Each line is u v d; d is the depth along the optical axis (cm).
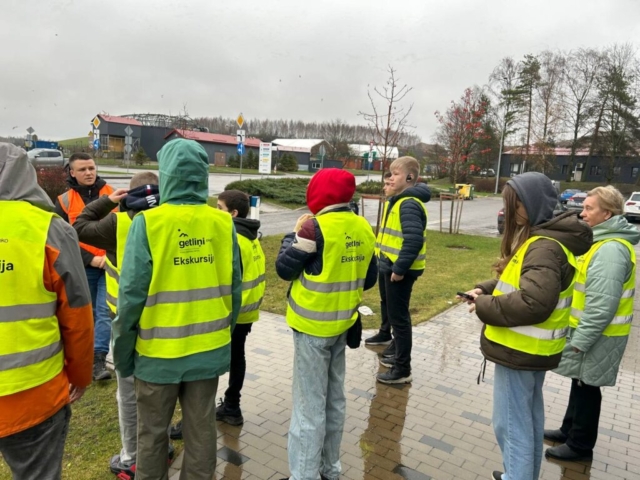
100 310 423
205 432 243
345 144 6981
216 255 246
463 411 395
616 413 409
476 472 313
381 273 481
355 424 369
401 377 441
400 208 420
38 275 194
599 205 305
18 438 198
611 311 290
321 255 273
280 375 443
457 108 3359
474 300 258
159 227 225
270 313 629
